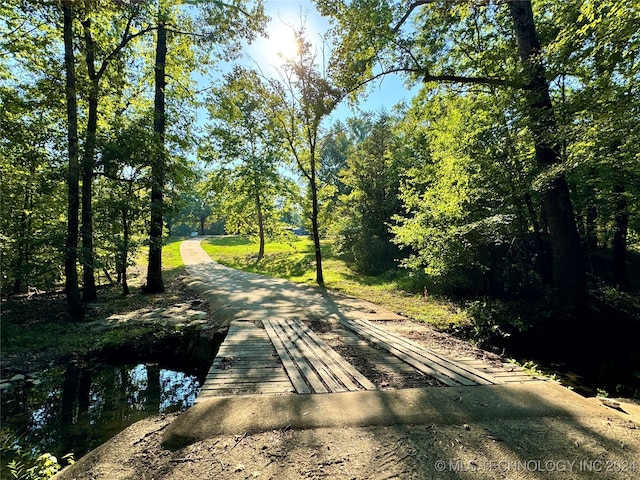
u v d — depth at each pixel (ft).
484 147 33.71
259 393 13.38
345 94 39.09
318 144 48.34
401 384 14.48
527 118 29.12
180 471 8.95
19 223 30.99
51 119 31.27
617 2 20.34
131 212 36.09
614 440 10.17
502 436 10.40
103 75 32.86
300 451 9.66
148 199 38.40
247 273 59.62
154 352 23.17
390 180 62.18
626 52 22.18
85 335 24.22
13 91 28.07
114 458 9.71
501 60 32.76
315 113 41.06
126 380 19.22
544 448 9.76
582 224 41.86
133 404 16.14
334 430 10.75
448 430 10.74
